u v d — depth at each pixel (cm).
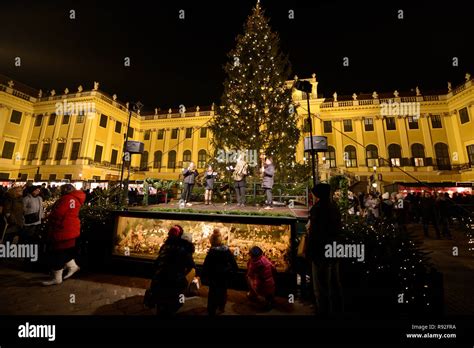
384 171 2798
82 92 3045
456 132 2695
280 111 1160
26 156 3050
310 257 304
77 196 442
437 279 312
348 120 3030
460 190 1733
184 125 3591
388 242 345
